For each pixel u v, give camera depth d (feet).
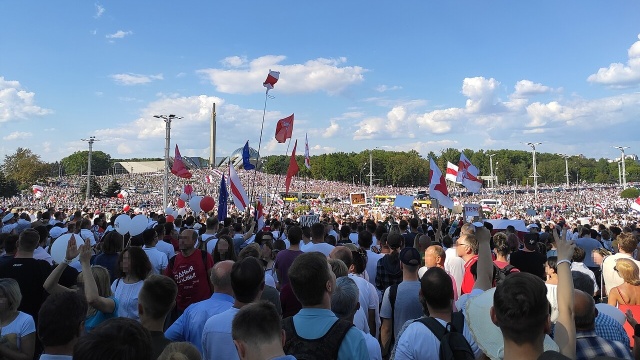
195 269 19.88
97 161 566.36
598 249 27.76
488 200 221.25
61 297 10.43
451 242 32.32
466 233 20.01
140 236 26.08
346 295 12.97
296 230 22.80
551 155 634.43
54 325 9.98
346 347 9.87
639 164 605.73
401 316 15.94
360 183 473.26
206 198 47.37
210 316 12.95
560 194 325.01
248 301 12.01
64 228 39.40
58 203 178.60
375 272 25.03
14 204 172.86
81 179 354.95
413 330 11.24
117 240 22.39
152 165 578.66
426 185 481.87
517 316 7.35
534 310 7.32
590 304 11.64
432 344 10.87
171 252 29.35
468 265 19.45
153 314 11.66
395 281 22.07
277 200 180.14
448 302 11.80
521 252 20.27
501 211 155.22
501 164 533.96
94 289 13.75
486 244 14.29
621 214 148.56
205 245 31.53
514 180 527.40
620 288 17.54
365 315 16.35
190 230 20.34
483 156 570.05
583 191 361.71
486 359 9.48
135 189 308.40
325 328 10.11
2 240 24.35
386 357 16.10
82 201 195.52
